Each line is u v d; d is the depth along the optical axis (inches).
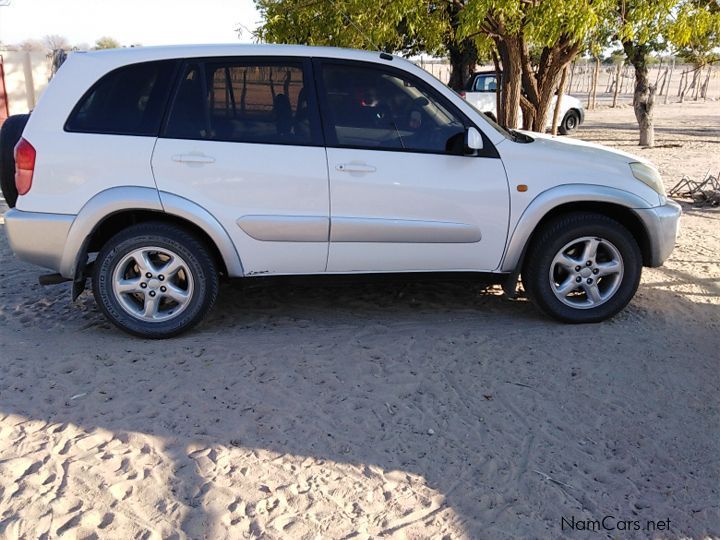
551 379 160.2
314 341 180.5
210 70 174.4
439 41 309.9
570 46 304.8
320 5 305.3
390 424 140.5
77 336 183.6
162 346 176.4
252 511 112.7
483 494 119.6
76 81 172.2
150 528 108.2
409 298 215.2
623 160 192.5
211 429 136.8
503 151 181.5
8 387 152.3
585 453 132.4
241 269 179.8
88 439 132.0
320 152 174.7
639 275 190.5
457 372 163.3
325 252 180.2
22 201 172.9
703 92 1505.9
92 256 244.4
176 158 170.6
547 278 187.6
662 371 165.2
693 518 115.8
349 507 114.8
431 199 178.9
